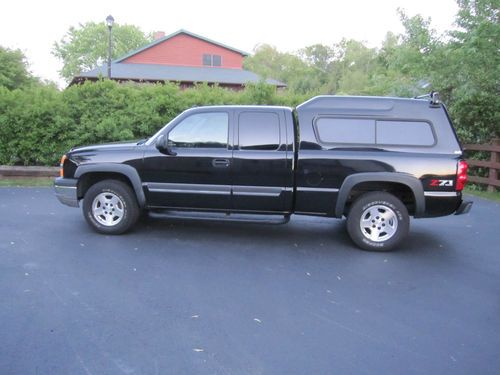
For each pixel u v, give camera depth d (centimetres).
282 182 596
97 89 1197
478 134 1245
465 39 1122
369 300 437
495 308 426
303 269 522
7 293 426
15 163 1202
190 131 612
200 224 719
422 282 491
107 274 484
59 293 430
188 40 3609
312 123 593
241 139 600
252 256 564
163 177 615
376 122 591
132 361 317
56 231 652
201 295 436
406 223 591
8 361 312
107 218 641
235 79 3222
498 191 1137
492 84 1132
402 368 319
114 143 658
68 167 639
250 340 352
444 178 572
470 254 600
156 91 1234
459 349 348
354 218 597
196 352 331
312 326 379
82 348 332
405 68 1257
